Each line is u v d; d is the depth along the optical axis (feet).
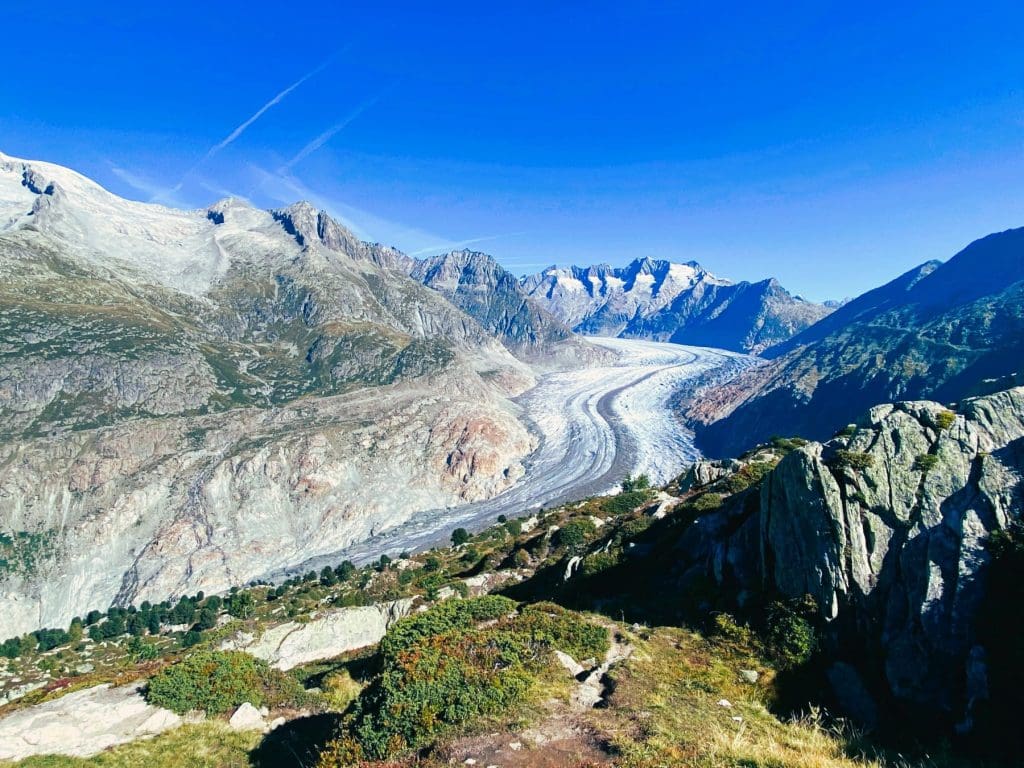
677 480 204.54
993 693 48.85
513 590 141.59
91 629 306.14
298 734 65.77
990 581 54.65
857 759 47.37
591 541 149.59
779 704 58.08
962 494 61.11
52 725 64.28
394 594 206.49
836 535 64.03
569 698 53.93
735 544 79.30
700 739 46.01
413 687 51.80
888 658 56.54
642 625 75.25
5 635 372.79
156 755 60.80
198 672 73.10
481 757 43.52
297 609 246.47
